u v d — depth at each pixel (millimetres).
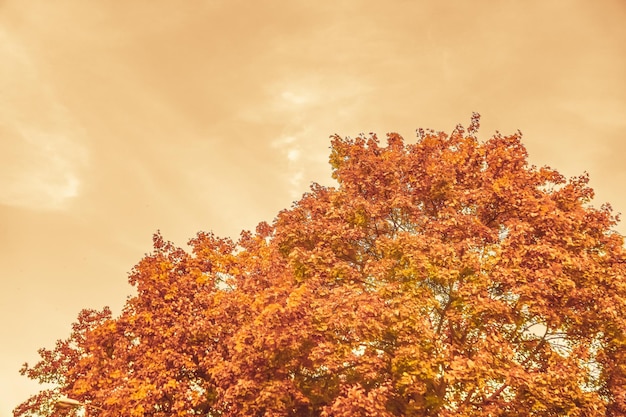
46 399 17141
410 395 12367
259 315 11750
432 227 13086
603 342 12031
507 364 10898
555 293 11242
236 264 16094
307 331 11211
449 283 12453
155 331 13625
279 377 11781
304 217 16297
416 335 11406
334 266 13289
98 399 13453
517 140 14906
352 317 11109
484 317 11734
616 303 11055
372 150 16125
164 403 13422
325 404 12797
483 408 10836
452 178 13711
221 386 11719
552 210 12516
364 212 14320
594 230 13438
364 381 12766
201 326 13141
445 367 11727
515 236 11867
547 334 12500
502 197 13172
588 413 10328
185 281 15078
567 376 10242
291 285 13031
